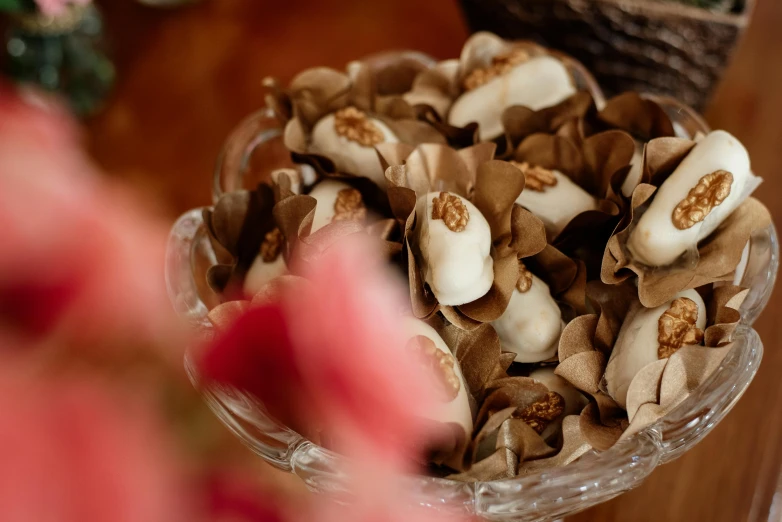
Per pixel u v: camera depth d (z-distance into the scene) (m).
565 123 0.62
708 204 0.57
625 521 0.62
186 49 0.83
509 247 0.57
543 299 0.58
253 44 0.83
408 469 0.51
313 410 0.32
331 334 0.31
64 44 0.78
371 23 0.85
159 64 0.83
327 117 0.63
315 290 0.33
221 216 0.60
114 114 0.80
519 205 0.58
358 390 0.30
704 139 0.58
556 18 0.74
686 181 0.57
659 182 0.59
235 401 0.50
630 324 0.57
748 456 0.62
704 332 0.56
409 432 0.32
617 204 0.59
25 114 0.25
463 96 0.66
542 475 0.53
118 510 0.20
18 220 0.22
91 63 0.79
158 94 0.81
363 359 0.30
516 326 0.57
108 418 0.21
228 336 0.32
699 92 0.75
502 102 0.65
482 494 0.52
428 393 0.50
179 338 0.24
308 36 0.84
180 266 0.60
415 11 0.86
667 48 0.73
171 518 0.22
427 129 0.63
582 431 0.55
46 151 0.24
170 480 0.22
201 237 0.63
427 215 0.56
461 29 0.83
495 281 0.57
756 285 0.60
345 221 0.57
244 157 0.68
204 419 0.24
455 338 0.56
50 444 0.20
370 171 0.61
